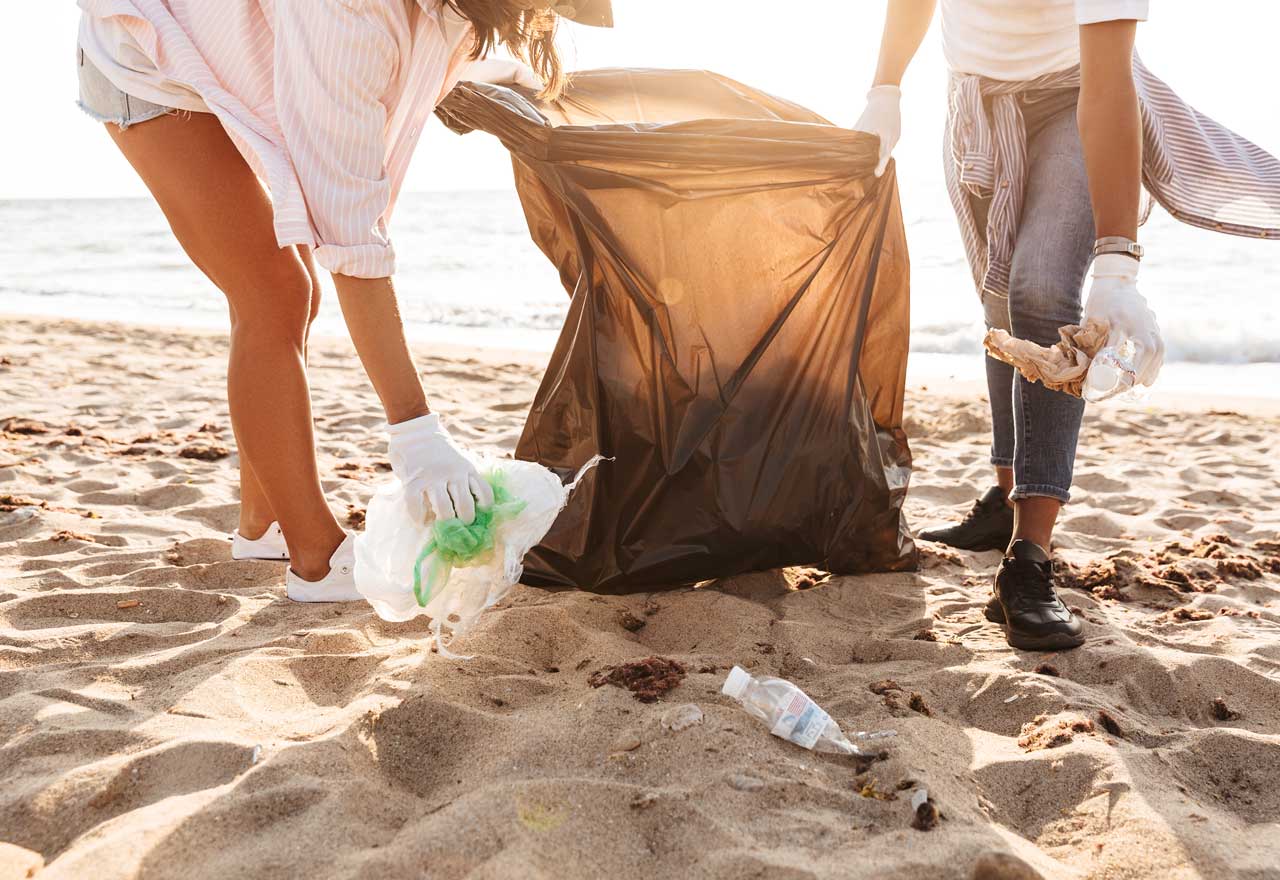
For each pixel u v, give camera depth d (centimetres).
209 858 125
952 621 223
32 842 133
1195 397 561
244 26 181
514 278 1628
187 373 617
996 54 226
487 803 135
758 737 158
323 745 152
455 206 4441
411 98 181
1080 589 251
